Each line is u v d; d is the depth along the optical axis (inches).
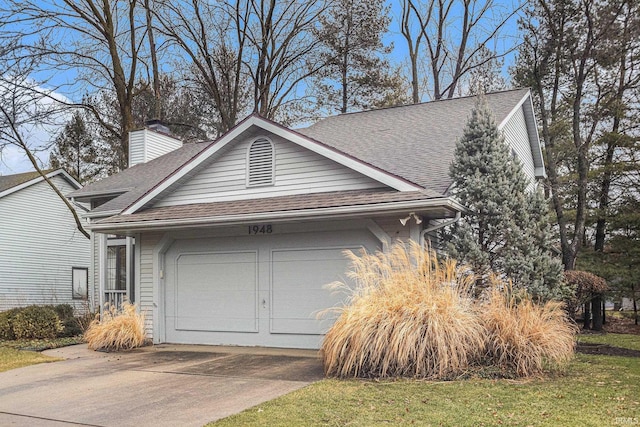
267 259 455.8
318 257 434.9
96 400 286.2
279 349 434.9
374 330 314.7
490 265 386.3
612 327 770.2
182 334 489.4
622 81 756.0
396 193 390.3
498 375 304.5
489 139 411.5
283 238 450.6
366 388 284.0
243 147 478.6
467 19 1080.8
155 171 703.1
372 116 687.7
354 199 393.7
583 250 788.0
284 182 457.7
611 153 776.9
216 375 339.6
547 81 846.5
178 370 361.1
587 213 775.1
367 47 1064.2
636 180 766.5
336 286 394.9
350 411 243.1
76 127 1243.8
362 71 1090.1
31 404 284.0
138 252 512.1
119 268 668.7
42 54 792.9
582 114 802.2
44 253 948.6
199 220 433.7
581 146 740.0
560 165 872.9
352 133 621.3
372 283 348.8
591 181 783.1
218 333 472.1
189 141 1194.6
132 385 319.9
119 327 473.4
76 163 1315.2
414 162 477.7
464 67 1104.8
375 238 413.4
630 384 292.8
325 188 440.1
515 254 389.1
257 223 431.5
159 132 807.7
